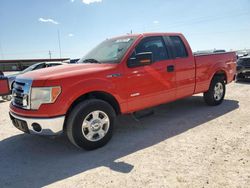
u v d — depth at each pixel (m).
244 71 10.91
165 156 3.80
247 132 4.64
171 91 5.38
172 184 3.02
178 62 5.45
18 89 4.20
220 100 6.85
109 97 4.41
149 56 4.48
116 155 3.95
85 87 4.01
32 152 4.27
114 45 5.16
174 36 5.61
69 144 4.54
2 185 3.23
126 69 4.54
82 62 5.05
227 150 3.89
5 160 3.99
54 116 3.79
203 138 4.45
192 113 6.15
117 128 5.28
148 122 5.61
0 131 5.49
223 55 6.78
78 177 3.34
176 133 4.79
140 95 4.78
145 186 3.01
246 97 7.79
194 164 3.49
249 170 3.26
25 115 3.96
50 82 3.78
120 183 3.12
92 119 4.12
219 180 3.05
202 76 6.11
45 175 3.45
